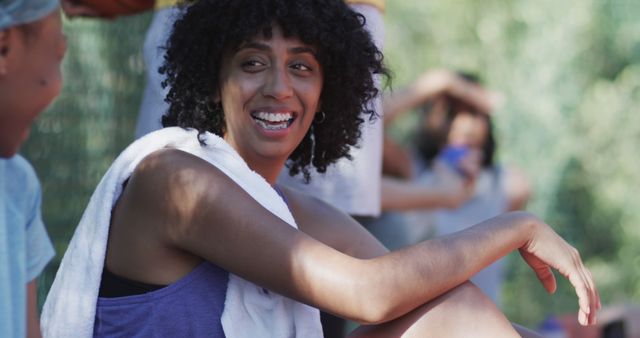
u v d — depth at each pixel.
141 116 3.30
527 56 7.67
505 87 7.66
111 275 2.42
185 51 2.60
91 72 4.04
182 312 2.38
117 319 2.40
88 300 2.39
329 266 2.31
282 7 2.51
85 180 4.01
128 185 2.41
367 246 2.79
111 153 4.08
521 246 2.52
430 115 5.57
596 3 7.70
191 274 2.39
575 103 7.59
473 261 2.40
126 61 4.11
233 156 2.45
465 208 5.38
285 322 2.42
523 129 7.55
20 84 1.91
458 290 2.42
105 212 2.41
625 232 7.61
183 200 2.34
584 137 7.61
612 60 7.73
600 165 7.62
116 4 3.43
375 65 2.76
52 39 1.93
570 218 7.61
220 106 2.62
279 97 2.54
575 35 7.60
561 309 7.30
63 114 3.94
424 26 7.94
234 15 2.53
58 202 3.94
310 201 2.79
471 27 7.88
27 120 1.95
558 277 7.36
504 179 5.58
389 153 5.08
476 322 2.39
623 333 5.12
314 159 2.81
